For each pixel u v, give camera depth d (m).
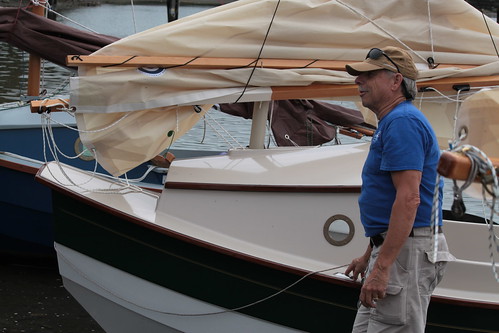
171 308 4.90
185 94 5.03
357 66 3.94
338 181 4.94
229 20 5.23
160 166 7.69
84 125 4.95
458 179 2.64
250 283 4.72
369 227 3.91
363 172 3.97
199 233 4.88
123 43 5.08
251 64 5.20
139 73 4.97
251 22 5.26
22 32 7.28
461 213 2.73
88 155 7.60
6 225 7.42
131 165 5.07
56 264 7.66
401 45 5.59
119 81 4.90
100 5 34.31
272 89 5.20
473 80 5.57
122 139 4.98
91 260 5.06
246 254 4.65
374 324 3.94
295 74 5.19
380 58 3.91
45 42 7.28
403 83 3.92
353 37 5.45
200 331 4.89
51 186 5.02
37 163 7.33
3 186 7.29
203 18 5.22
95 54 5.06
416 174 3.71
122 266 4.96
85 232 5.04
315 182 4.94
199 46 5.16
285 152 5.40
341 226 4.90
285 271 4.62
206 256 4.75
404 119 3.76
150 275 4.90
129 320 5.09
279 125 7.67
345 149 5.46
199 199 4.95
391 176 3.79
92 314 5.23
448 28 5.67
